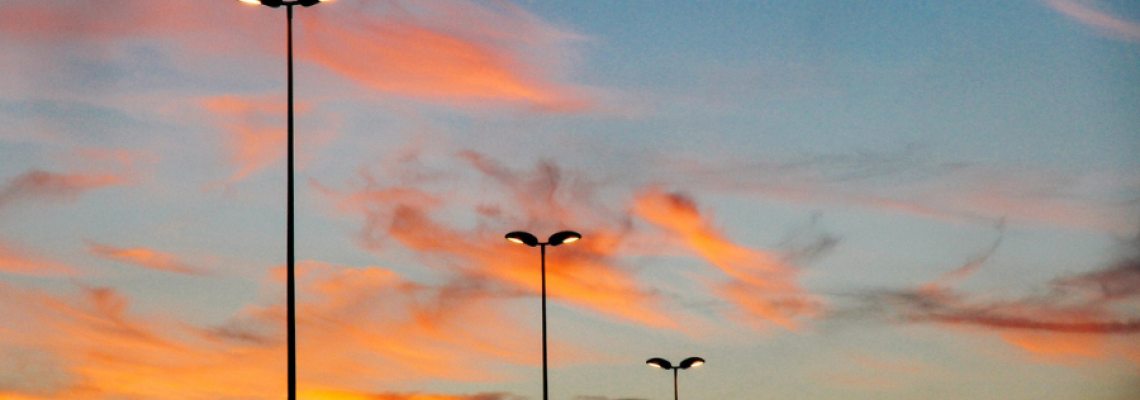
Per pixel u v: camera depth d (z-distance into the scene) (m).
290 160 33.69
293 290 32.25
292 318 31.97
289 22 35.19
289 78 34.62
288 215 33.09
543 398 51.06
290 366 31.59
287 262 32.50
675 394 67.50
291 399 31.33
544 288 52.03
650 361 67.56
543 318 51.72
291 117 34.19
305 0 35.22
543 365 51.28
